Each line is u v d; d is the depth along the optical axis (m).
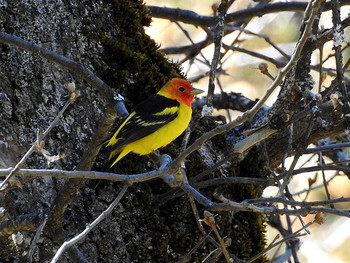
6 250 8.66
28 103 9.02
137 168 9.69
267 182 9.39
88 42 9.65
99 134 7.95
